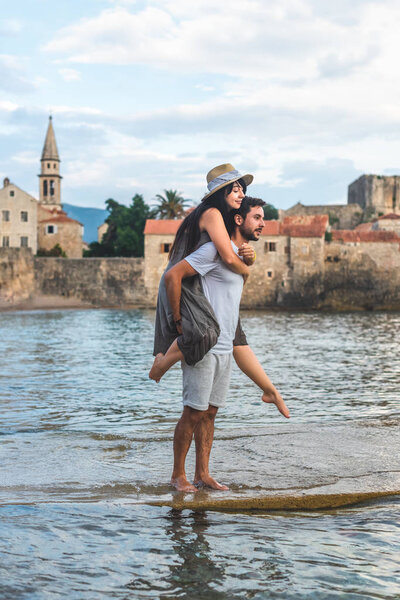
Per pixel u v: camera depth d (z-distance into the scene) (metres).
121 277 90.81
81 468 6.08
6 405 13.98
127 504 4.93
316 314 78.25
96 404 14.32
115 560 3.78
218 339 5.28
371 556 3.92
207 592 3.37
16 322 59.44
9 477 5.74
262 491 5.27
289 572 3.65
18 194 94.94
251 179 5.50
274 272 88.50
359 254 89.06
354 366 23.44
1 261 88.88
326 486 5.41
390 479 5.64
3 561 3.71
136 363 24.66
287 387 17.52
